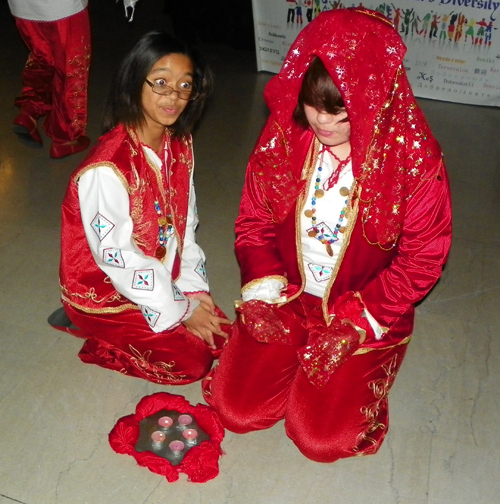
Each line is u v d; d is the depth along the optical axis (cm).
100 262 200
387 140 166
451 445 215
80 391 224
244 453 208
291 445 212
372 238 183
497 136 403
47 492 193
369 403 200
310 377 190
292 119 177
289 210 187
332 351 186
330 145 172
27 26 318
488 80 423
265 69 463
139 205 198
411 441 215
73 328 243
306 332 203
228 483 199
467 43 415
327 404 198
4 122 377
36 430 210
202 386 220
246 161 361
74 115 336
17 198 315
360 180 173
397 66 158
